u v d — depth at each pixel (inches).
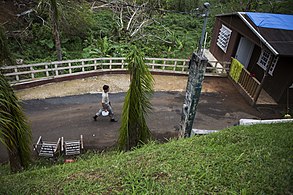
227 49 535.5
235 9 814.5
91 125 341.1
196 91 229.8
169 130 344.5
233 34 511.2
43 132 318.0
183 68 513.3
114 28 673.0
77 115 359.9
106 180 135.0
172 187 122.8
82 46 595.2
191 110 239.0
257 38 420.8
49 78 430.6
